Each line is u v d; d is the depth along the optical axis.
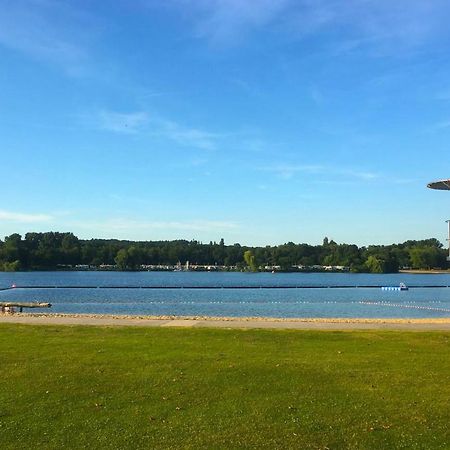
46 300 68.56
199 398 11.78
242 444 9.27
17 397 11.82
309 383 12.98
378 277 182.50
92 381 13.09
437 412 10.89
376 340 19.34
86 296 77.88
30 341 18.75
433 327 24.03
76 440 9.44
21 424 10.18
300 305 59.00
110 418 10.52
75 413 10.81
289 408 11.11
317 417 10.59
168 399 11.72
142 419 10.47
